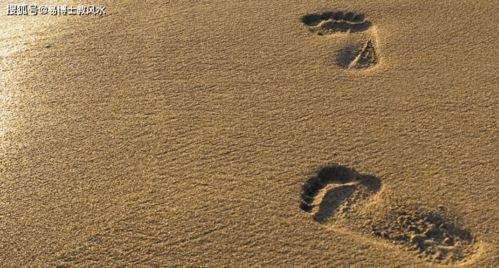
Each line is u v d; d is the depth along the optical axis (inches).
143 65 125.8
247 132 106.3
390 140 103.1
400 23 136.6
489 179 94.1
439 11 140.4
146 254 84.0
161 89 118.3
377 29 135.1
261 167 98.5
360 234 86.0
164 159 100.9
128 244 85.7
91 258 83.8
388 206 90.5
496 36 129.9
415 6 142.7
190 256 83.4
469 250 83.0
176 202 92.4
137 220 89.4
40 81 122.2
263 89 117.3
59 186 96.4
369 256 82.3
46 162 101.3
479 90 114.3
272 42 132.0
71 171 99.3
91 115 112.0
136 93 117.3
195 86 118.8
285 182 95.3
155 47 131.8
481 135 103.3
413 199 91.4
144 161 100.7
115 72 123.9
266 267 81.2
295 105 112.6
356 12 140.8
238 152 101.8
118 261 83.2
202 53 129.0
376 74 120.6
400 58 125.0
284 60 125.8
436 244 84.0
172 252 84.1
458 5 142.4
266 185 94.9
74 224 89.4
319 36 134.0
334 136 104.6
